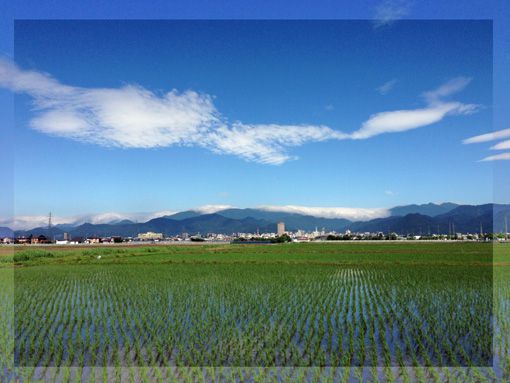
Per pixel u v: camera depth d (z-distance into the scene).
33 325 12.91
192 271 28.78
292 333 11.65
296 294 18.30
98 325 12.69
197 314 14.02
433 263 32.69
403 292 18.41
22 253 44.00
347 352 9.89
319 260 37.91
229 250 59.81
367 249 58.34
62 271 30.33
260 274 26.56
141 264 36.25
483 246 64.31
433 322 12.73
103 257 45.97
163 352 9.96
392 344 10.70
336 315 13.88
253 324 12.67
